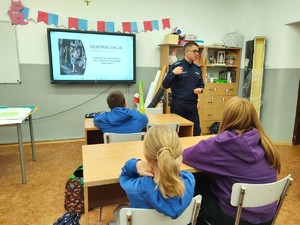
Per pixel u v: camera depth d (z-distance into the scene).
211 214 1.36
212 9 4.68
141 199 0.96
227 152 1.23
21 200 2.33
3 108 3.11
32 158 3.38
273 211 1.30
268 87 4.43
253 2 4.54
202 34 4.70
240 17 4.76
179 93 3.22
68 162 3.27
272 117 4.42
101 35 4.03
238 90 4.86
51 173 2.92
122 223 0.96
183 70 3.16
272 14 4.23
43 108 4.05
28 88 3.92
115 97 2.25
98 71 4.12
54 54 3.85
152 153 0.93
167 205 0.91
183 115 3.27
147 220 0.96
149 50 4.44
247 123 1.27
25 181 2.67
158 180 0.93
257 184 1.15
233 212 1.27
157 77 4.30
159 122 2.63
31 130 3.24
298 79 4.16
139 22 4.29
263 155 1.23
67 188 2.13
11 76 3.80
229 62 4.78
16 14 3.67
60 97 4.11
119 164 1.40
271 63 4.33
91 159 1.47
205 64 4.52
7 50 3.72
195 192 1.51
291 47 4.10
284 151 3.92
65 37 3.86
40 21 3.80
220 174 1.27
